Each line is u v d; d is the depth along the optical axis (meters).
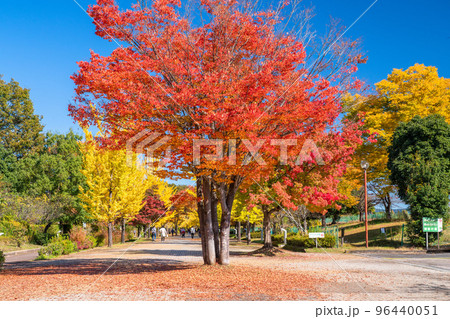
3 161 44.69
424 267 14.34
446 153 24.95
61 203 36.31
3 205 31.81
